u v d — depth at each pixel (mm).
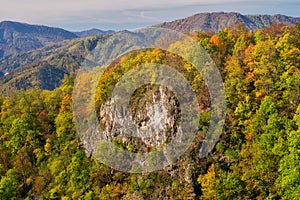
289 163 53875
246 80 78000
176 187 67938
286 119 61594
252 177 60719
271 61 79438
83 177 79938
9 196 84062
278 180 56656
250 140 67938
